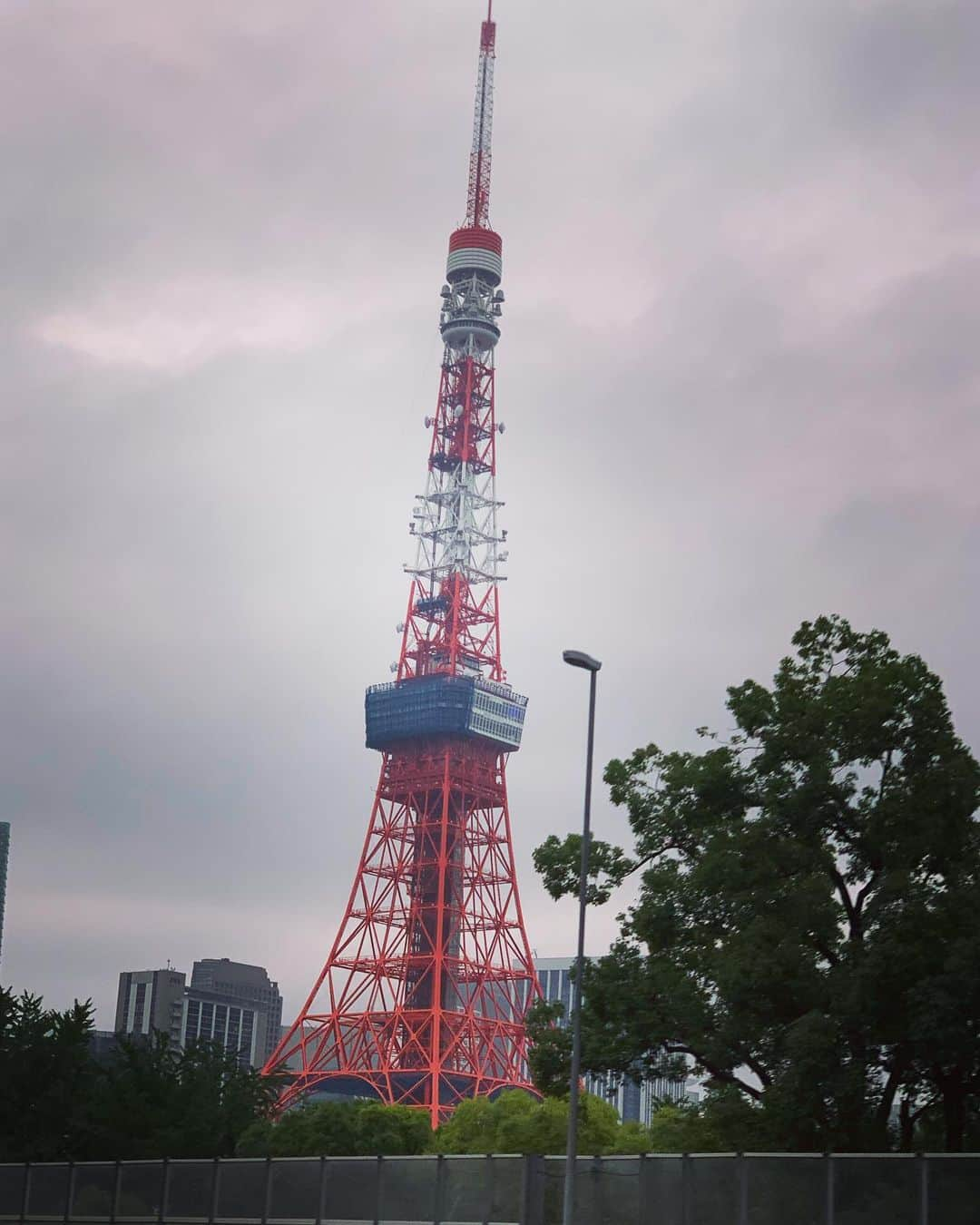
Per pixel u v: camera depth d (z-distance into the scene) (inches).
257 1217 2497.5
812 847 2970.0
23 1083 3715.6
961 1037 2603.3
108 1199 2755.9
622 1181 2154.3
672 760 3255.4
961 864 2878.9
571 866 3275.1
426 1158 2333.9
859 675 3004.4
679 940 3102.9
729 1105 2871.6
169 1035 4084.6
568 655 2466.8
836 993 2699.3
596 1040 2984.7
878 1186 1914.4
